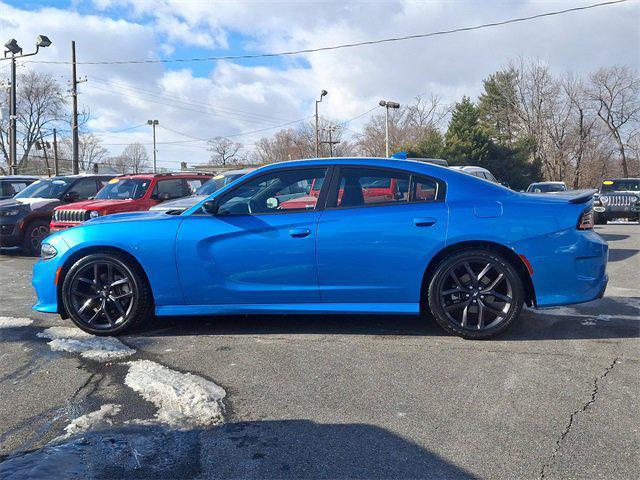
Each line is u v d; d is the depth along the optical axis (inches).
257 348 181.9
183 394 145.1
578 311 223.8
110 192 447.5
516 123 2283.5
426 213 185.6
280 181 195.9
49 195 508.7
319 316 220.5
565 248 183.2
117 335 199.6
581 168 2156.7
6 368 167.8
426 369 160.9
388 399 140.9
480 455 114.0
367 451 116.1
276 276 190.1
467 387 147.5
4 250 512.1
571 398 139.6
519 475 106.8
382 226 185.5
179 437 122.8
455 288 187.2
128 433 124.7
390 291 187.5
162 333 201.2
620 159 2230.6
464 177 192.4
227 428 126.9
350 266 186.9
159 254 192.7
